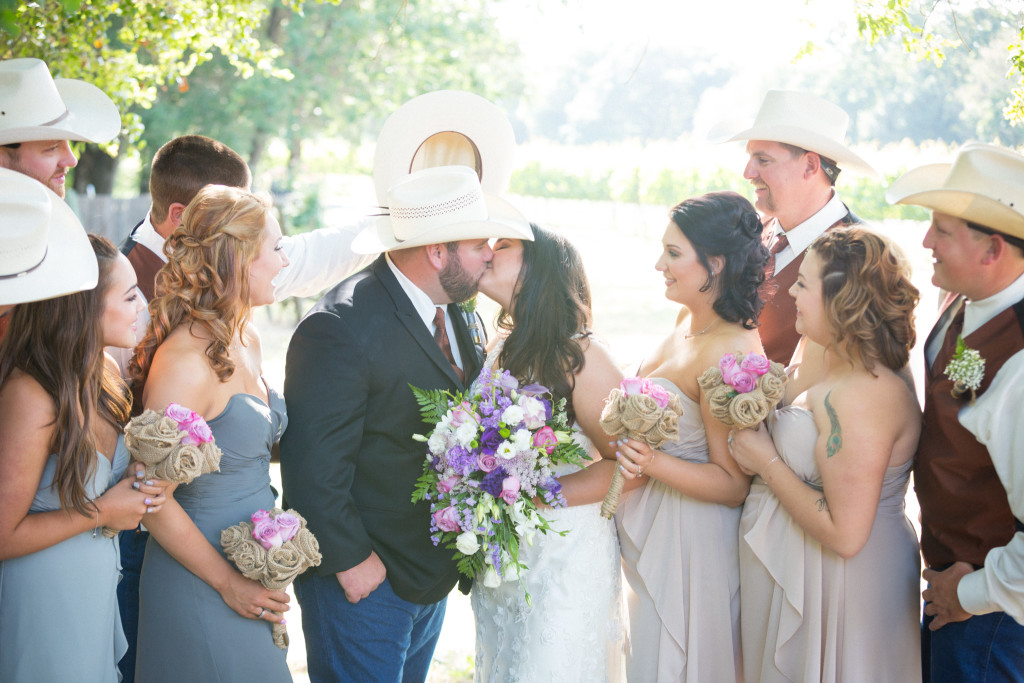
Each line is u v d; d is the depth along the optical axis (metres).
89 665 2.22
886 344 2.45
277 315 12.83
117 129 3.62
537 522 2.56
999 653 2.34
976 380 2.30
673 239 2.74
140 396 2.52
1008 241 2.29
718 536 2.81
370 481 2.69
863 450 2.42
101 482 2.24
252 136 15.75
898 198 2.63
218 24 5.60
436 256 2.67
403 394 2.65
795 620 2.61
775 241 3.55
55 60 4.96
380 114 15.09
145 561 2.43
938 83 17.55
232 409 2.37
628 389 2.44
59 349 2.12
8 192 2.04
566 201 28.80
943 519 2.45
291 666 4.10
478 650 2.90
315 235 3.54
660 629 2.83
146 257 3.12
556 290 2.69
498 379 2.57
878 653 2.55
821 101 3.53
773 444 2.63
